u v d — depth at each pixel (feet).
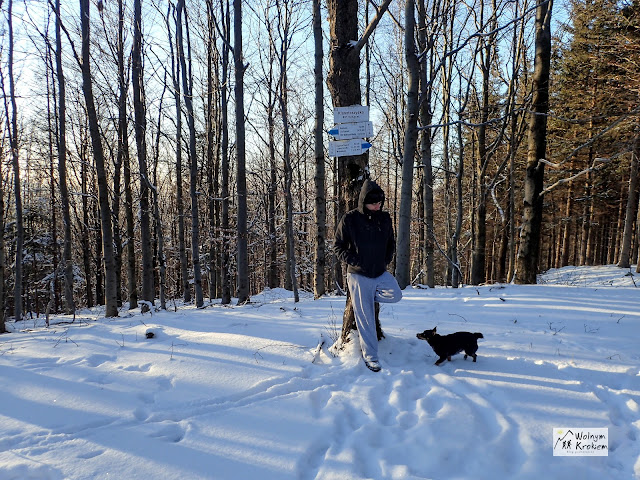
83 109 45.39
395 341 13.82
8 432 8.92
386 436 8.44
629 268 52.60
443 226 67.05
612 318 16.17
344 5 17.03
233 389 10.89
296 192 61.57
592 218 73.56
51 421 9.41
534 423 8.63
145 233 36.91
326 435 8.53
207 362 12.76
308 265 64.54
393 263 63.82
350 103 17.37
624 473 7.08
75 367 12.82
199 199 54.60
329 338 14.62
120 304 47.91
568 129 57.31
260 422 9.09
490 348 13.25
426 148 37.63
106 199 25.72
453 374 11.37
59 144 36.14
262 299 40.50
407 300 20.83
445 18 33.30
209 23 40.09
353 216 12.04
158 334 16.21
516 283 26.63
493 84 49.16
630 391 9.91
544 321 16.05
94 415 9.70
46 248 66.69
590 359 11.93
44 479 7.31
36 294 69.15
